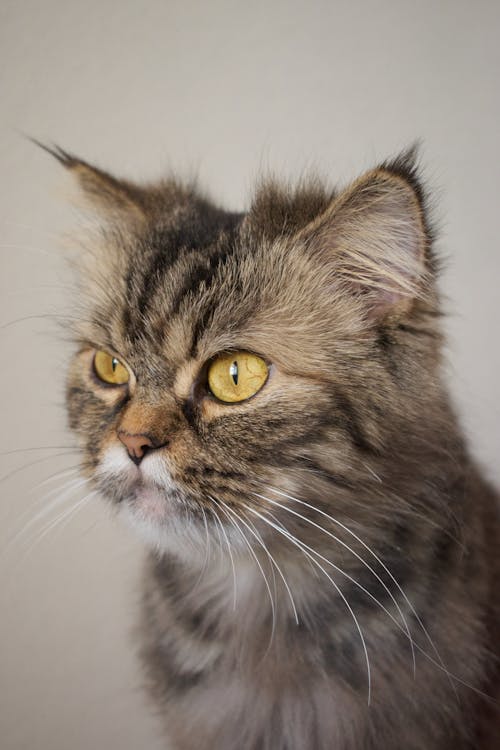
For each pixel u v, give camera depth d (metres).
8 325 0.47
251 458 0.38
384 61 0.45
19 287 0.48
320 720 0.41
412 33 0.45
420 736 0.40
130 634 0.46
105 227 0.44
